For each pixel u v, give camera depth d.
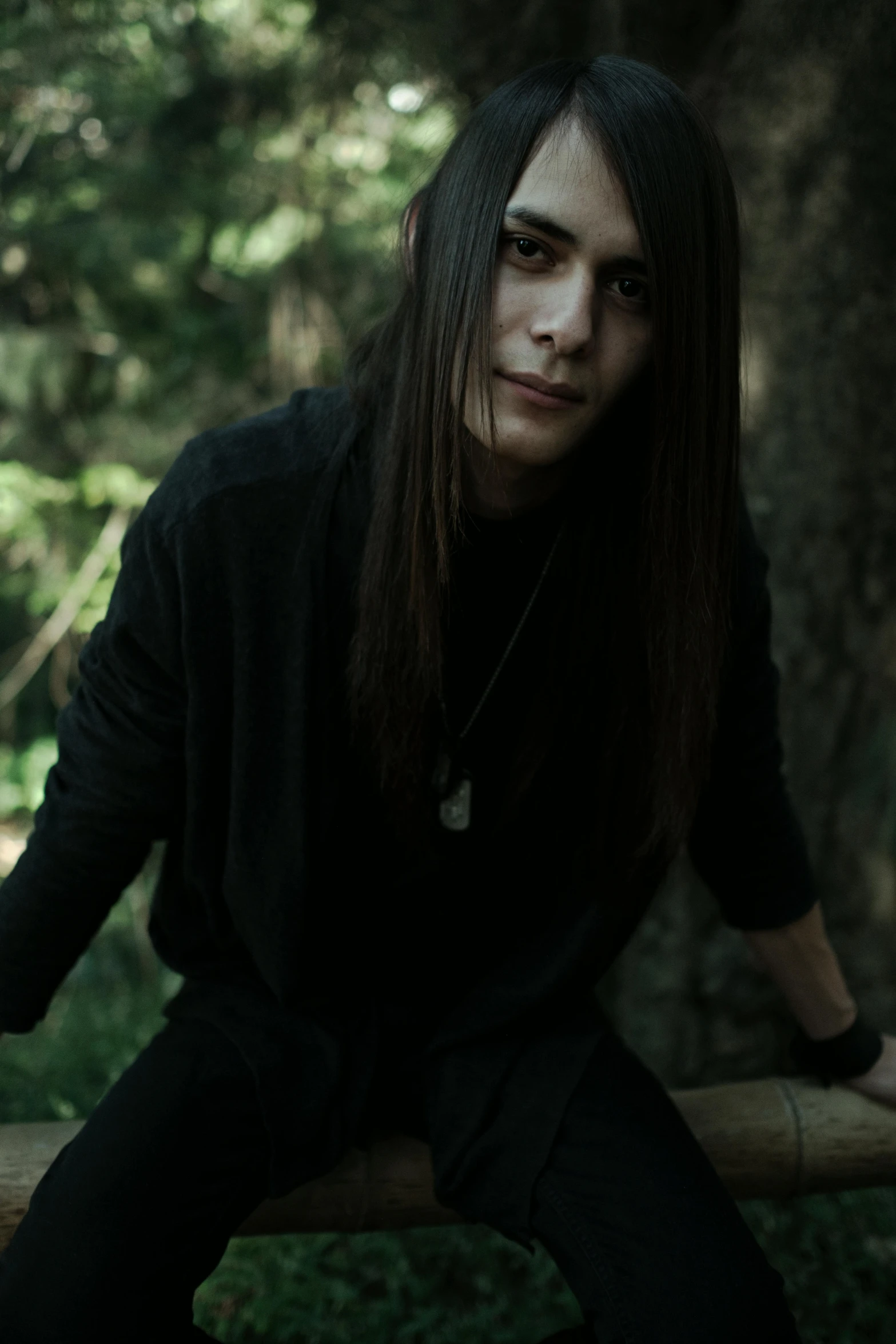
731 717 1.33
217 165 4.31
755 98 2.09
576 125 0.99
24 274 4.59
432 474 1.07
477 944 1.38
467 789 1.25
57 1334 1.04
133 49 3.97
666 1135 1.22
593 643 1.24
